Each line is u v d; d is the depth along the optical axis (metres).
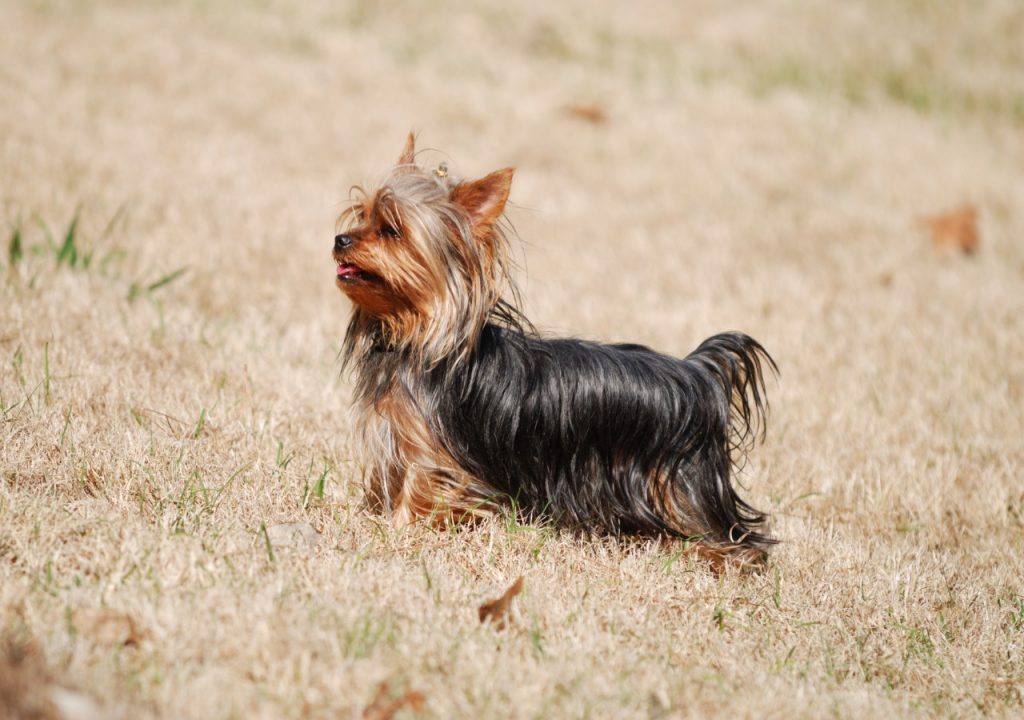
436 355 6.94
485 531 7.20
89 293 10.70
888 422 10.56
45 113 16.19
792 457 9.58
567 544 7.26
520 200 16.55
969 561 8.20
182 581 6.03
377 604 6.09
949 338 12.97
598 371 7.31
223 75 19.92
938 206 18.33
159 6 23.47
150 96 18.09
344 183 16.05
